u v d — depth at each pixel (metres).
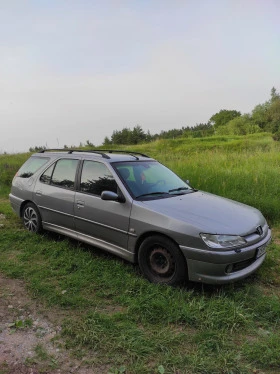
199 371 2.79
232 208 4.64
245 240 3.99
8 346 3.09
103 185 4.89
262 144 23.44
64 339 3.20
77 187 5.25
